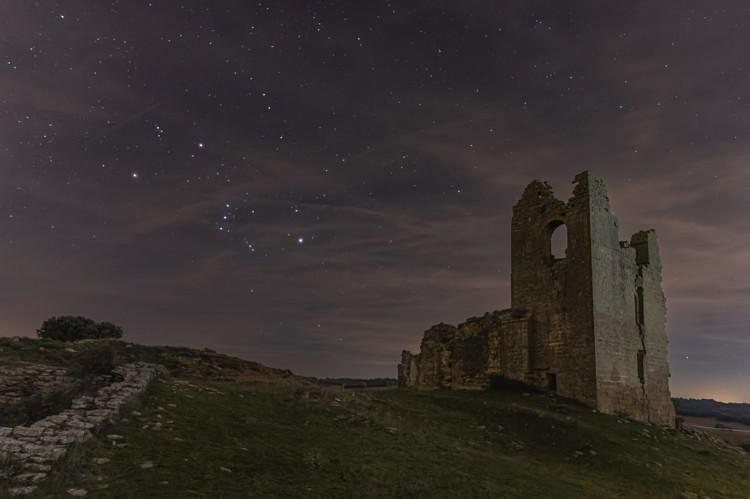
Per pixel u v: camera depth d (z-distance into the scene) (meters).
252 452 15.46
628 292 41.50
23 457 11.98
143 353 27.44
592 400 36.72
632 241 46.34
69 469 11.84
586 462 24.34
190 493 11.83
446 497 14.97
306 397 24.55
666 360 44.25
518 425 28.30
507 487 17.25
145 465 12.94
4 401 16.30
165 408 18.06
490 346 43.25
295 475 14.38
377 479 15.29
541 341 40.66
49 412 15.37
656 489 22.23
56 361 20.95
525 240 43.59
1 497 10.10
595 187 40.38
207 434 16.25
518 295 43.12
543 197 43.19
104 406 16.38
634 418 39.03
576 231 40.00
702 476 25.94
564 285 40.03
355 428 20.77
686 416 99.94
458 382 43.56
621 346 39.56
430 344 47.28
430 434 22.70
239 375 28.23
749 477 28.44
